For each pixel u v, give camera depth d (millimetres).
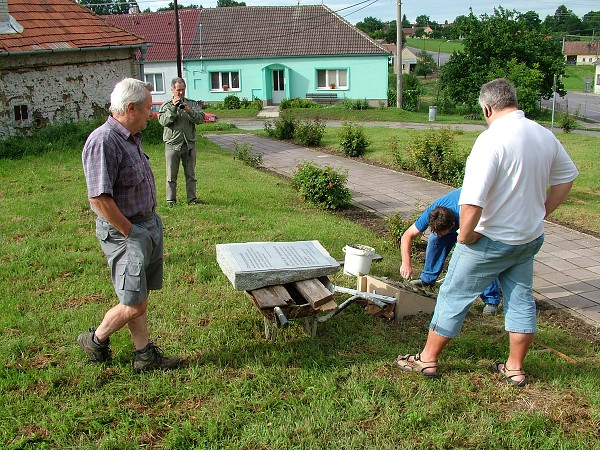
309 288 4242
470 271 3598
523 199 3441
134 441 3139
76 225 7363
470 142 18125
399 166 13352
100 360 3891
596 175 12102
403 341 4422
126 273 3584
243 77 41312
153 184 3832
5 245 6469
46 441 3141
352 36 40750
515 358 3789
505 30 42094
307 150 16875
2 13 14031
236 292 5227
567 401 3641
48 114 14891
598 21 101875
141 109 3588
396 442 3207
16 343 4113
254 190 9883
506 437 3256
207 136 21594
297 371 3902
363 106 37875
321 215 8531
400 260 6430
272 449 3119
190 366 3939
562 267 6566
